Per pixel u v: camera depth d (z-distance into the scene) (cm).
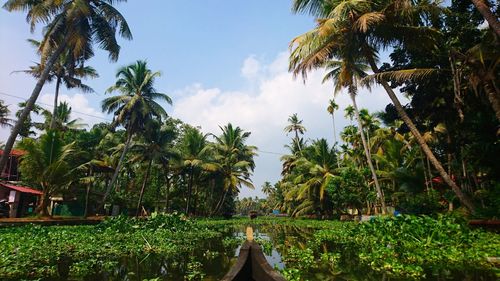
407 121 1576
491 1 1532
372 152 3612
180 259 1116
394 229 1368
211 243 1616
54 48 1988
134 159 3422
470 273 855
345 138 3997
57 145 2247
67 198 3225
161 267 965
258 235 2097
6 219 2008
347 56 1695
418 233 1255
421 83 1867
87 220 2541
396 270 880
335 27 1642
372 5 1664
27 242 1225
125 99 2873
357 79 2145
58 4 1767
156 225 2034
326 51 1642
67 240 1349
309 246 1459
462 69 1541
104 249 1263
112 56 2156
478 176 2312
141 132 3102
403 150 3081
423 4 1571
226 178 4306
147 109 2817
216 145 4431
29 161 2208
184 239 1702
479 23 1708
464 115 1811
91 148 3388
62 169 2242
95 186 3891
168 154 3425
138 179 4147
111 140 3644
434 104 1877
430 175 2319
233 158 4419
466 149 1917
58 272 877
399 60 1952
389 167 2922
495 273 852
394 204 2900
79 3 1756
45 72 1809
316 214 4266
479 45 1420
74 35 1905
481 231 1330
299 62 1733
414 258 1033
